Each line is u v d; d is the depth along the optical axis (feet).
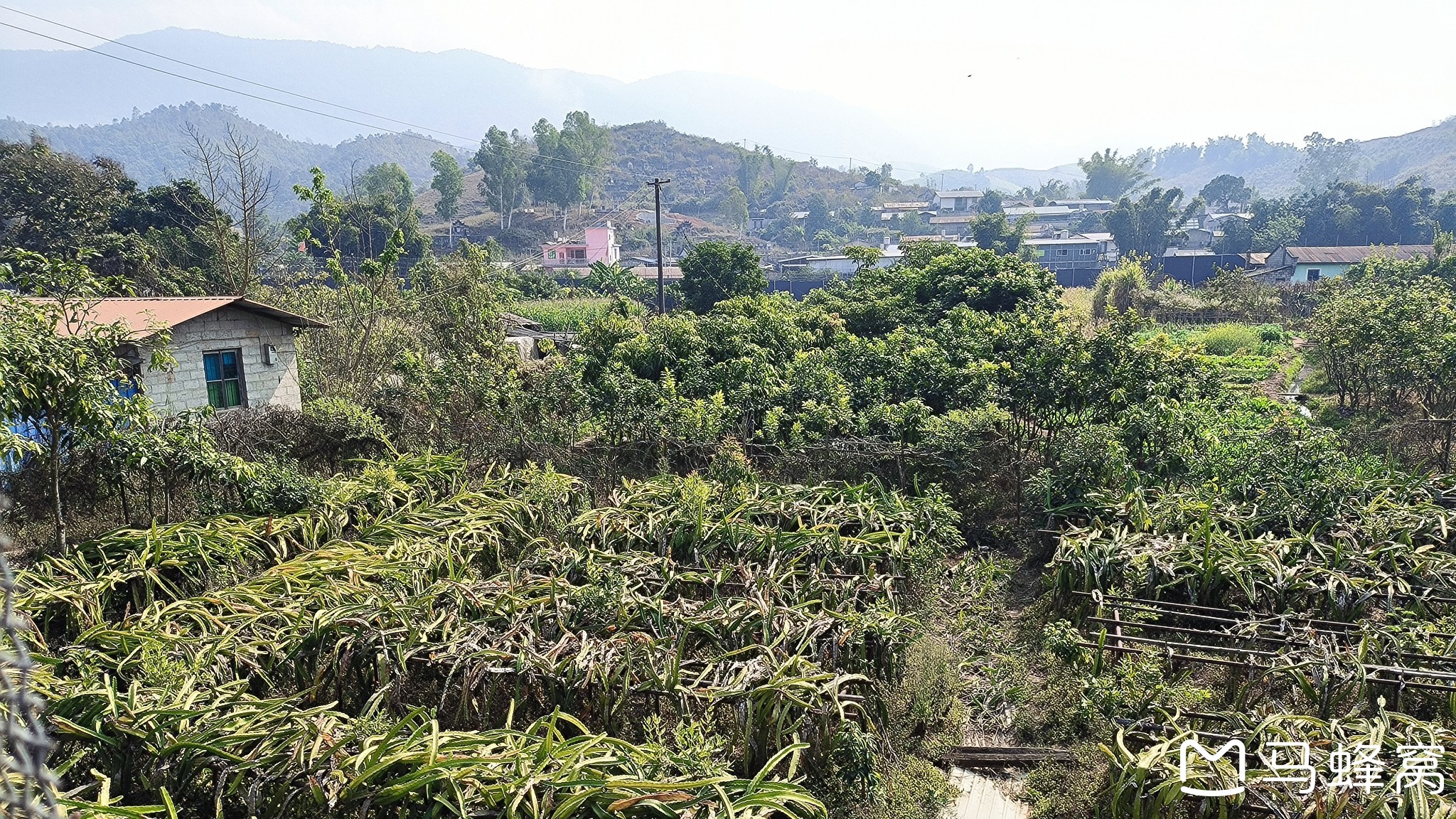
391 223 192.54
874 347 60.95
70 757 20.29
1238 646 27.09
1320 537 34.19
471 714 23.99
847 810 21.71
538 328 101.96
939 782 23.31
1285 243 235.40
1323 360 68.13
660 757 19.94
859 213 414.62
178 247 108.47
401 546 33.17
